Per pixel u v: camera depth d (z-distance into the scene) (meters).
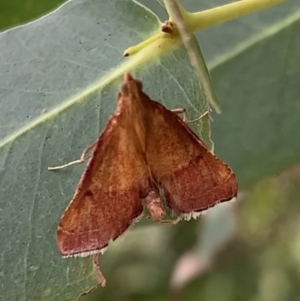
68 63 0.06
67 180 0.05
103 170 0.05
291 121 0.07
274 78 0.07
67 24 0.06
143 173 0.05
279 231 0.12
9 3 0.08
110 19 0.06
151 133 0.05
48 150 0.05
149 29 0.05
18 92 0.06
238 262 0.13
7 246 0.05
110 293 0.15
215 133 0.07
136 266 0.15
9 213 0.05
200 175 0.05
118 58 0.05
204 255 0.10
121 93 0.05
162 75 0.05
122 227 0.05
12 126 0.06
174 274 0.10
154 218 0.05
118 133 0.05
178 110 0.05
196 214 0.05
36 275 0.05
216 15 0.05
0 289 0.05
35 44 0.06
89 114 0.05
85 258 0.05
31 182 0.05
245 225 0.12
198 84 0.05
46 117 0.05
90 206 0.05
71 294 0.05
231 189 0.05
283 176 0.12
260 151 0.07
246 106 0.07
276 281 0.12
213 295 0.13
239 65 0.07
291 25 0.07
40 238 0.05
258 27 0.07
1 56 0.06
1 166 0.05
